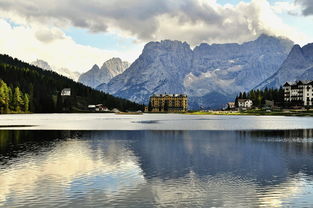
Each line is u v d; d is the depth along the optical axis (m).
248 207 23.66
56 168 35.88
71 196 25.97
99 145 55.34
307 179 31.27
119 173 33.66
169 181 30.48
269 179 31.25
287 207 23.66
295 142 60.47
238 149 50.66
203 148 52.00
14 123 118.00
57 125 109.44
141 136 71.75
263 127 101.81
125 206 23.78
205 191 27.34
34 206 23.72
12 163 38.56
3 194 26.39
